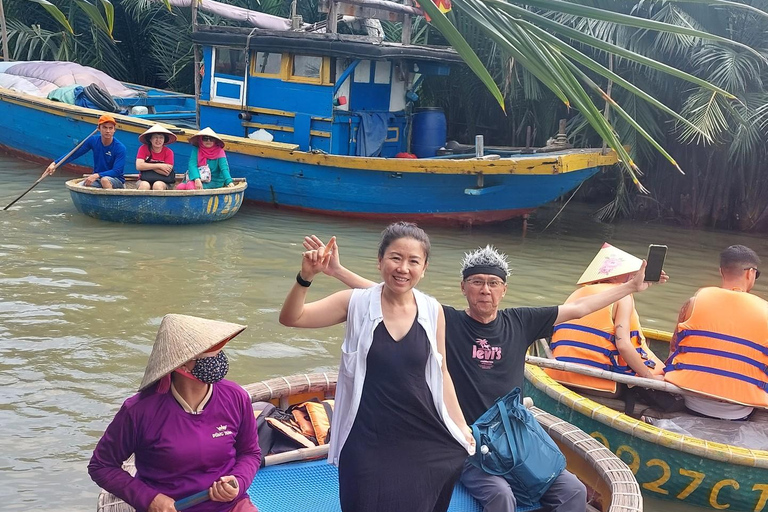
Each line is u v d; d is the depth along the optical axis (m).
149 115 13.41
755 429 4.69
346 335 2.98
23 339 5.97
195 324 2.92
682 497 4.43
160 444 2.91
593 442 4.08
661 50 11.37
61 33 15.72
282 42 10.93
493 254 3.58
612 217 12.43
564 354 5.07
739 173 11.94
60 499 4.02
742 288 4.94
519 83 12.01
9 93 12.91
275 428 4.07
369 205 10.89
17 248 8.48
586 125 12.18
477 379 3.60
